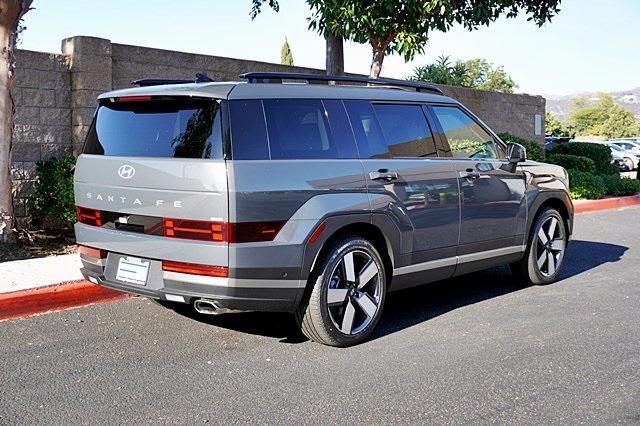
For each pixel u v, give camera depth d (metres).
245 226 4.54
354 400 4.26
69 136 9.64
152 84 5.75
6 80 7.70
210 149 4.59
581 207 14.17
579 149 18.83
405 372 4.75
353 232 5.31
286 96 5.04
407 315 6.21
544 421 4.00
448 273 6.15
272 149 4.78
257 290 4.66
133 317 5.93
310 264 4.86
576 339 5.53
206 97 4.72
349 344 5.27
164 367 4.77
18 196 9.11
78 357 4.93
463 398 4.32
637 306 6.57
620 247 9.96
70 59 9.57
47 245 8.33
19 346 5.14
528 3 12.03
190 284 4.63
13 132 8.50
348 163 5.19
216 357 4.99
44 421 3.89
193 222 4.57
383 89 5.87
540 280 7.32
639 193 16.83
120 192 4.96
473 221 6.23
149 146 4.91
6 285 6.25
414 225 5.64
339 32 11.12
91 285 6.35
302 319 5.13
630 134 86.38
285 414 4.04
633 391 4.46
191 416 3.99
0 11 7.49
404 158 5.68
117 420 3.92
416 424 3.94
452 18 11.10
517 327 5.86
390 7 10.30
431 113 6.14
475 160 6.38
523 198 6.85
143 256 4.85
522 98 18.52
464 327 5.84
